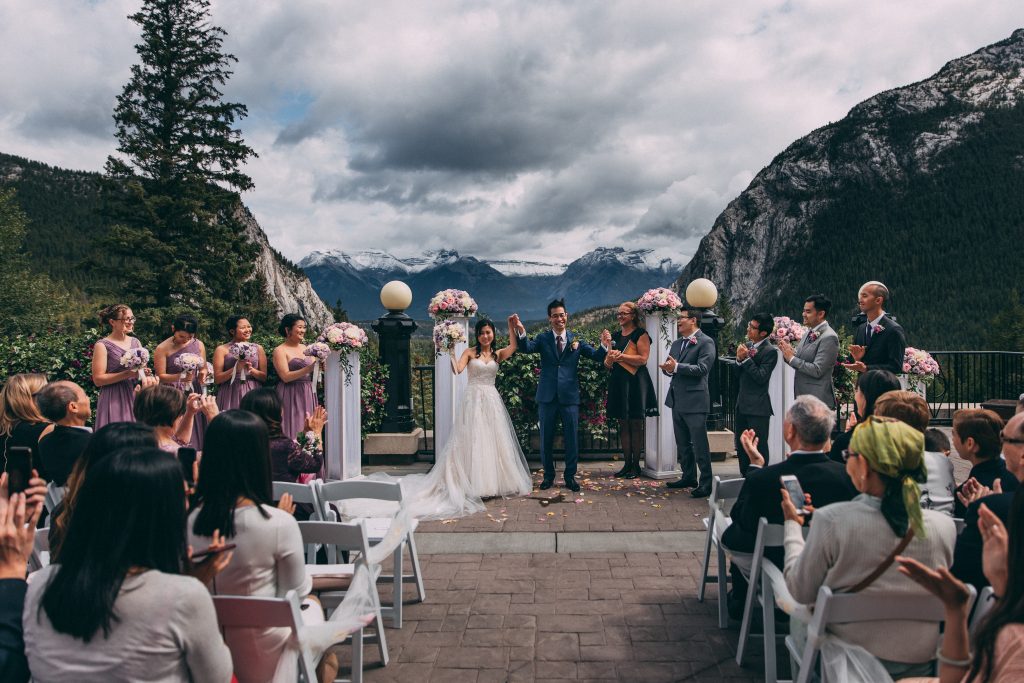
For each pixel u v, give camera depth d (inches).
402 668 134.2
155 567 68.2
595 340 326.6
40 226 3686.0
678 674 131.1
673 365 262.2
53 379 328.8
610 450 337.1
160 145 1077.8
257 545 95.2
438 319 295.4
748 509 128.1
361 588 120.3
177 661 66.6
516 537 217.5
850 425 169.3
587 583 178.1
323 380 313.9
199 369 235.9
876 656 89.5
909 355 269.9
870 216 6097.4
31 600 67.5
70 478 94.1
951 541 90.0
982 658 56.9
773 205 6939.0
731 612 157.3
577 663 135.6
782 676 128.7
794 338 245.0
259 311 1125.7
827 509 91.8
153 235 1048.2
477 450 258.7
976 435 128.6
